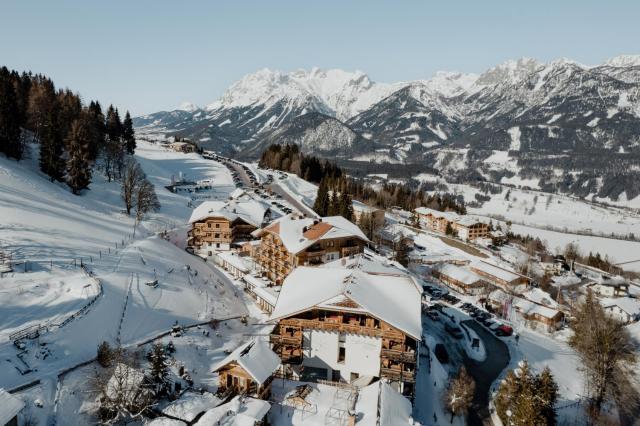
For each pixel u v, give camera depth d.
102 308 62.09
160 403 48.00
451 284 108.19
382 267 70.31
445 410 55.91
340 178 190.12
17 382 44.97
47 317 57.00
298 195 178.62
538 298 104.50
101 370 49.97
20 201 89.50
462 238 165.75
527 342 80.69
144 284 74.06
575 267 154.62
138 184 128.38
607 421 57.88
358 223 136.12
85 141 120.31
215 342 65.50
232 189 181.75
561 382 67.81
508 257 144.38
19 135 117.81
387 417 44.94
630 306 101.56
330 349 56.38
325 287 58.62
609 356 65.81
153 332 63.00
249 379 49.53
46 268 68.62
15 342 50.44
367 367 55.41
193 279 85.75
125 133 191.25
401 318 54.03
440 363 68.06
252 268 94.44
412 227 169.12
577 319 86.44
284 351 57.12
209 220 106.81
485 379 65.62
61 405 43.84
